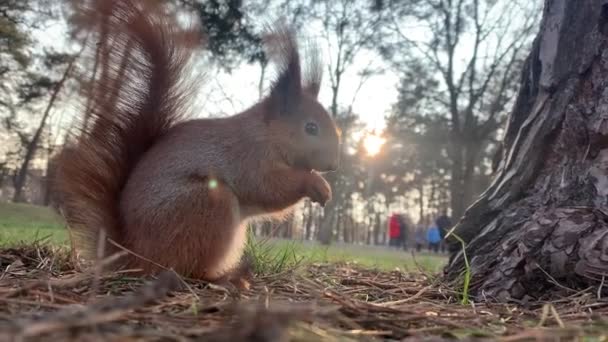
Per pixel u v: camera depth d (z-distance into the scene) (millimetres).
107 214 258
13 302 168
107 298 190
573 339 153
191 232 249
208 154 274
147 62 275
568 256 258
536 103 328
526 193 316
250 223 343
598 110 292
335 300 197
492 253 293
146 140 276
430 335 158
